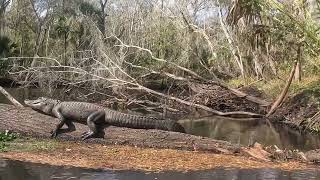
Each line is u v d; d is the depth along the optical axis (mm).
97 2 41594
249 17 20109
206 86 23016
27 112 11828
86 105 11680
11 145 10477
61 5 41031
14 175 8320
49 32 39094
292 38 17562
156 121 11930
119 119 11641
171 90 26750
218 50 28562
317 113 17234
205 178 8562
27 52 40750
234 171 9172
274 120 19641
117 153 10227
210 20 30109
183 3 27969
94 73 23406
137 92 24906
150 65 27125
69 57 28375
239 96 21391
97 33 31172
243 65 26297
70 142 11070
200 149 10930
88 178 8258
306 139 15055
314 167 9828
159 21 29797
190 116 20828
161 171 8969
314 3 15789
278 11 16453
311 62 18531
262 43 20547
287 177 8805
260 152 10578
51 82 25031
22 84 29578
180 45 27672
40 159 9516
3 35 39156
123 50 27953
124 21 31656
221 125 18047
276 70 23359
